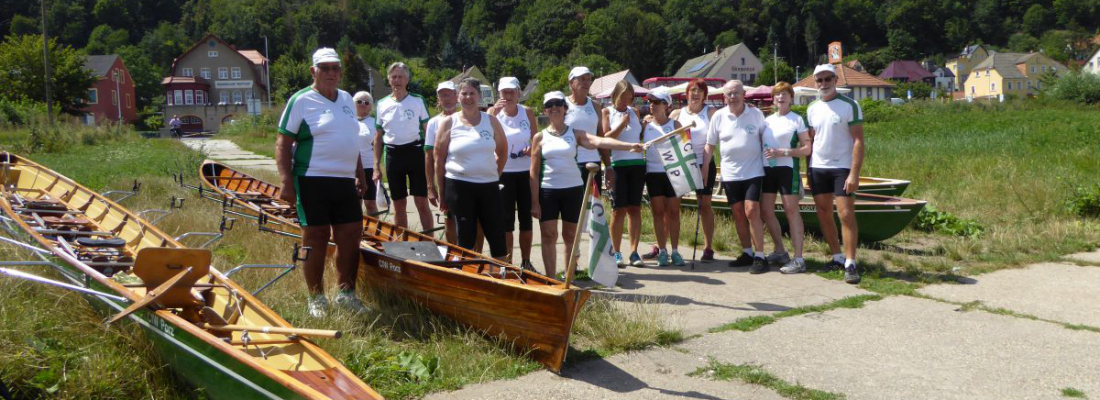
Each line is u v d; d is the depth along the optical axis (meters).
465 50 128.75
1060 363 4.56
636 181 7.31
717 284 6.64
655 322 5.04
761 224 7.13
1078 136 20.28
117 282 4.80
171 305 4.45
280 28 140.00
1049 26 157.88
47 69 35.00
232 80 85.50
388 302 5.33
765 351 4.80
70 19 127.12
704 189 7.58
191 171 13.87
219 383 3.67
